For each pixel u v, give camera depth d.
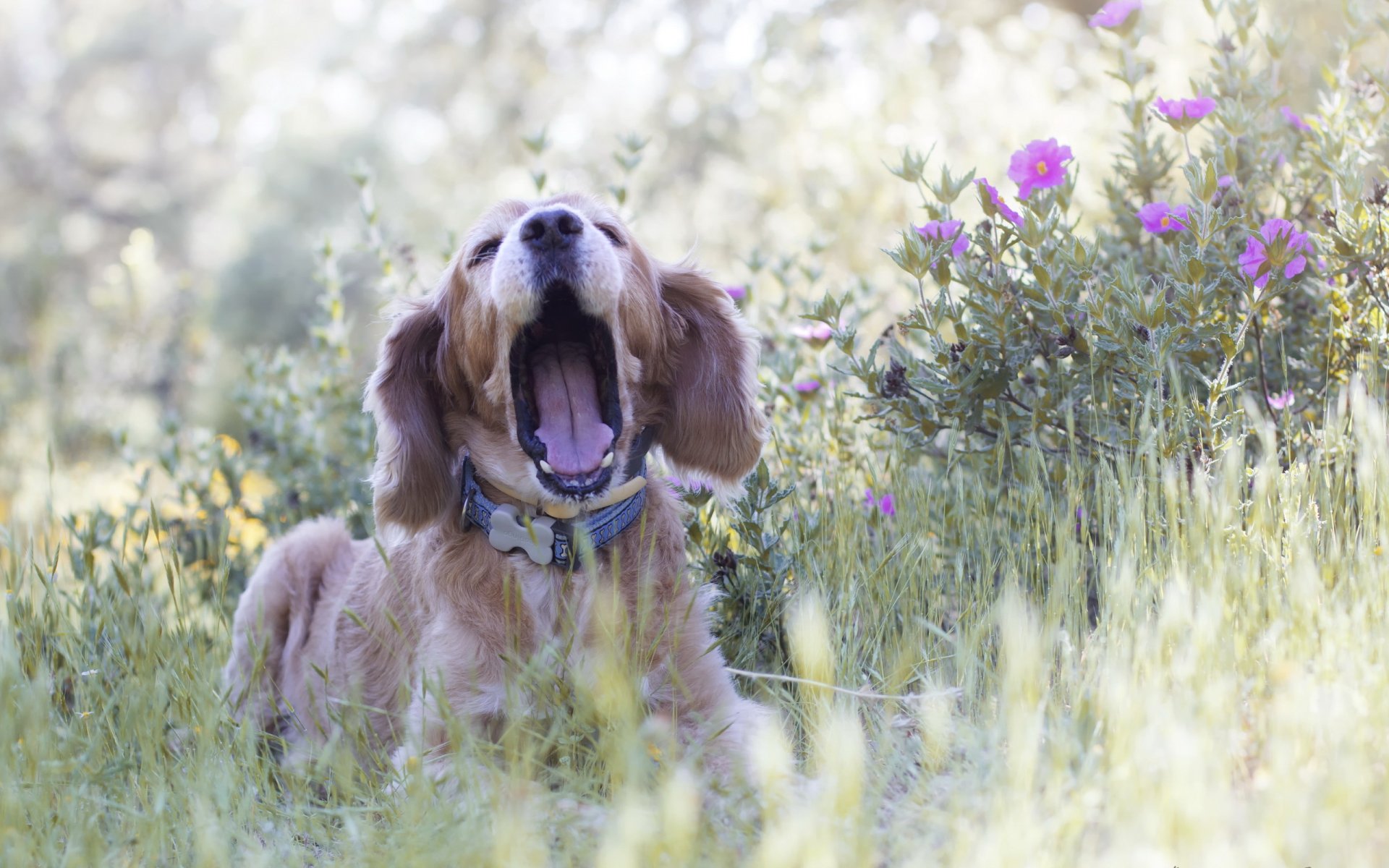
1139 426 3.96
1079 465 4.17
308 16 35.25
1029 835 2.36
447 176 26.86
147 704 3.46
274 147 27.30
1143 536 3.41
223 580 4.17
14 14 45.44
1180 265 3.96
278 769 3.67
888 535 4.64
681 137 21.97
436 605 4.02
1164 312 3.78
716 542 4.68
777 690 3.82
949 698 3.25
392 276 6.32
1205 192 3.84
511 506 4.05
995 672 3.38
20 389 14.20
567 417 4.15
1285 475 3.61
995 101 9.26
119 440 6.60
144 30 41.91
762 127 14.05
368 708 3.78
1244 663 2.95
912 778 2.93
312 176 25.89
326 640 4.81
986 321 4.20
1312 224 4.79
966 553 4.20
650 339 4.29
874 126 10.11
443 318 4.34
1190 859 2.25
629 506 4.07
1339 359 4.36
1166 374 4.06
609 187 5.82
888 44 11.70
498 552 3.99
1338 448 3.75
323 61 33.09
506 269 3.90
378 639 3.93
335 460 6.81
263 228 23.97
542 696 3.36
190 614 4.62
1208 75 5.18
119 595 4.16
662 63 24.81
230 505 6.50
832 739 2.74
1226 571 3.10
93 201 39.56
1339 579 3.22
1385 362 4.08
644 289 4.27
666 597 4.00
